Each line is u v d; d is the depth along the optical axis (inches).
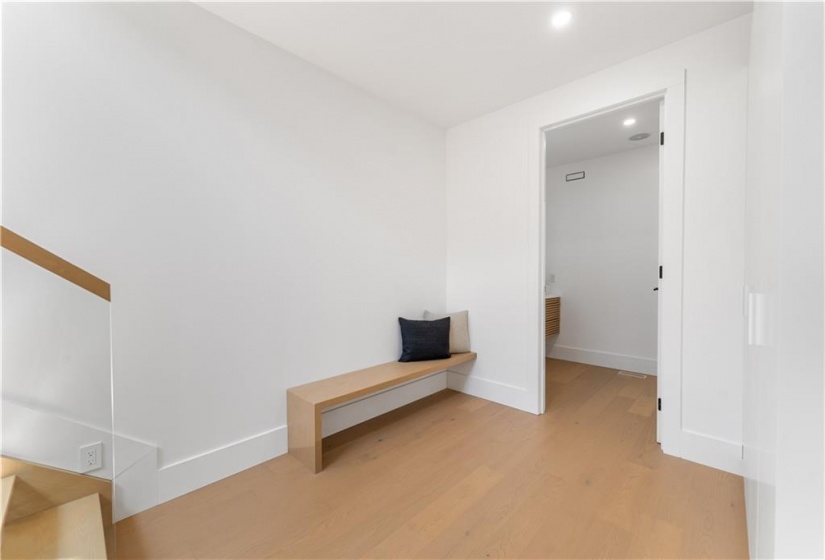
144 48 66.4
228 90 77.7
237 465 78.5
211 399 75.2
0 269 52.1
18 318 53.9
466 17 76.0
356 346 104.9
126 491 64.0
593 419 105.5
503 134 118.1
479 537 58.7
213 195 75.4
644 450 86.4
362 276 106.5
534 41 83.9
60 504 56.7
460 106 117.0
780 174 24.9
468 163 128.7
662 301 85.4
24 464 54.0
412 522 62.4
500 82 102.0
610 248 164.2
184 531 60.6
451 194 134.6
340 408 100.5
